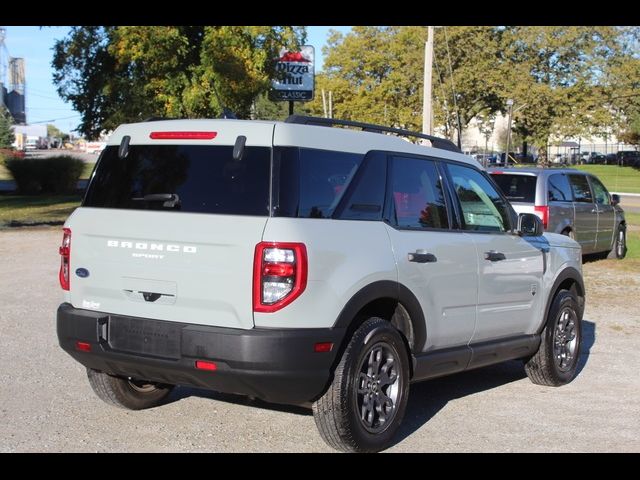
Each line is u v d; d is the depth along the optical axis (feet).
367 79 183.52
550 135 197.47
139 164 18.26
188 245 16.67
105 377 19.88
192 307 16.66
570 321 25.41
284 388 16.14
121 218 17.75
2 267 48.11
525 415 21.71
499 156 217.36
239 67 74.95
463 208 21.30
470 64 173.99
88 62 84.48
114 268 17.67
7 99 302.25
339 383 16.84
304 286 16.02
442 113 171.73
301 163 16.90
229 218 16.43
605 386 25.08
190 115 77.36
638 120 194.90
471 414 21.74
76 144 493.36
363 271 17.24
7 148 292.81
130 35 73.77
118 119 77.87
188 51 76.28
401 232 18.72
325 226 16.78
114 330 17.54
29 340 28.89
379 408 17.99
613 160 279.69
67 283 18.62
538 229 22.70
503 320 22.40
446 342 20.33
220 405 21.66
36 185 127.24
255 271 15.94
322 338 16.25
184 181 17.43
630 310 38.22
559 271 24.75
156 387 21.17
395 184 19.10
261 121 17.54
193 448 18.21
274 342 15.75
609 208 55.88
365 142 18.66
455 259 20.22
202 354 16.14
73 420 20.01
